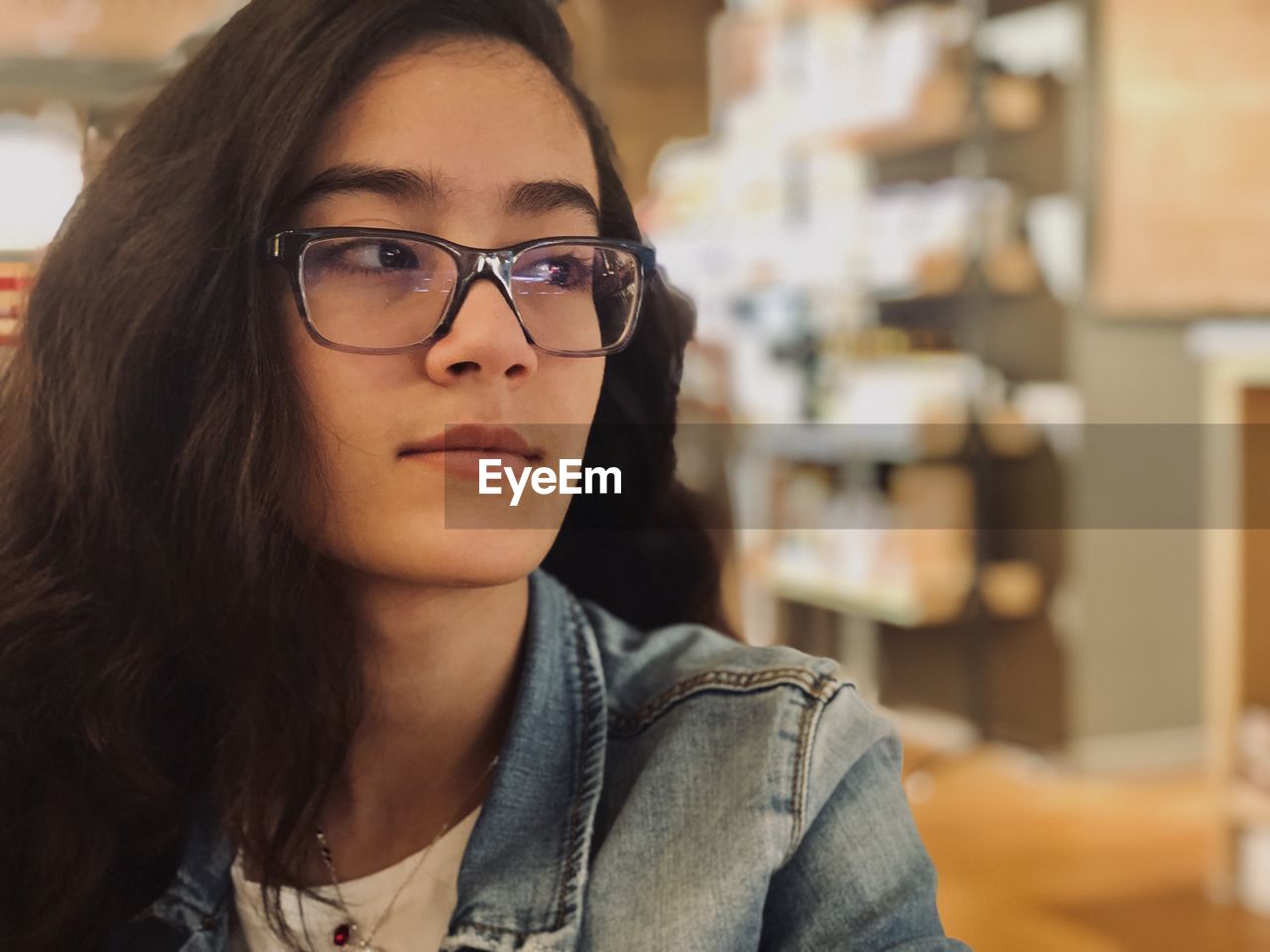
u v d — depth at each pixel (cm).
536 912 66
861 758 70
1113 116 374
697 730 70
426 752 70
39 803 69
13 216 81
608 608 91
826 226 419
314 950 69
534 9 69
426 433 60
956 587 393
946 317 424
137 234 65
